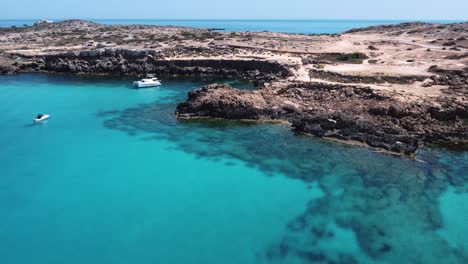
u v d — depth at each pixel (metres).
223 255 32.75
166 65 102.25
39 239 35.28
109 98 79.12
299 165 46.94
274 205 39.41
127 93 83.25
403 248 32.72
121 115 67.69
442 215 36.81
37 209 39.81
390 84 69.62
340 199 39.81
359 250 32.62
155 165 48.38
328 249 32.91
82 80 97.00
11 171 47.69
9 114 69.19
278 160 48.38
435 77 70.88
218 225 36.66
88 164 49.28
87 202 40.91
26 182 45.12
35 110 71.50
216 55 105.88
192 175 45.66
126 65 104.56
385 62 86.38
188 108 65.75
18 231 36.44
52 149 53.97
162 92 83.31
